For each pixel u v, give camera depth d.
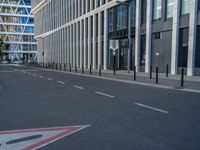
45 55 79.00
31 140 5.76
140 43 31.73
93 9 44.38
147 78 22.52
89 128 6.73
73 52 53.75
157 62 29.03
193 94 12.99
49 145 5.43
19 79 23.47
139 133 6.25
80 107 9.66
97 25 43.12
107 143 5.53
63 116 8.18
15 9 117.06
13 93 13.82
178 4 25.61
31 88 16.08
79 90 14.83
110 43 36.53
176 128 6.68
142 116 8.06
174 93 13.38
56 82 20.03
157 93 13.38
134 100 11.13
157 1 28.95
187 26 24.80
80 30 49.66
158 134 6.16
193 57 24.09
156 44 29.14
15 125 7.11
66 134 6.20
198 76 23.42
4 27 115.12
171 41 26.91
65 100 11.33
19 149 5.20
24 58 118.94
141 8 31.61
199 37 23.77
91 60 45.50
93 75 27.70
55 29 67.00
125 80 20.84
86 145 5.41
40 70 43.44
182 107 9.51
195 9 23.78
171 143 5.50
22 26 118.62
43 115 8.36
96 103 10.48
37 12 90.50
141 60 31.61
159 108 9.32
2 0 114.25
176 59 26.02
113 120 7.58
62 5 61.03
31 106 9.98
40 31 85.69
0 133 6.32
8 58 115.62
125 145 5.39
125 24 34.88
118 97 12.03
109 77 24.45
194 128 6.68
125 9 34.81
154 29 29.23
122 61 36.94
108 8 39.09
